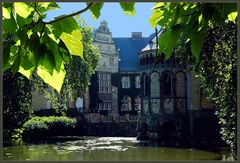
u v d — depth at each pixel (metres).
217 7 2.64
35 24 2.47
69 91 55.44
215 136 51.91
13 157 31.97
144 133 55.69
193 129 52.50
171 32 2.70
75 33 2.53
